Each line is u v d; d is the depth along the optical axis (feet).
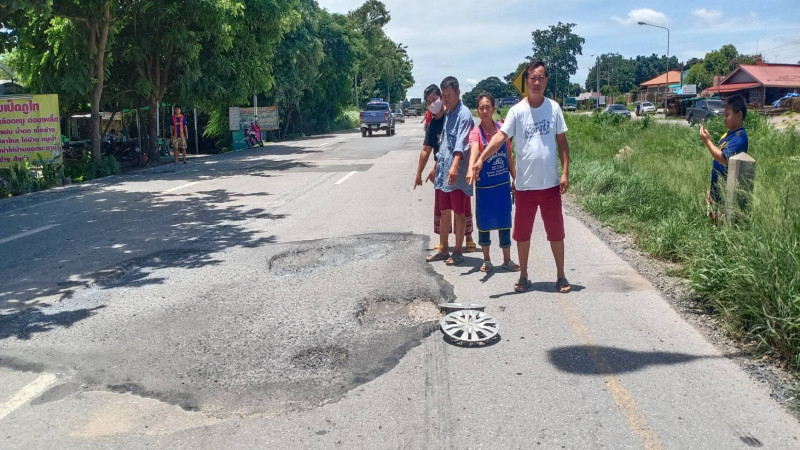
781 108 107.04
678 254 20.39
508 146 19.17
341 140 103.55
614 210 28.86
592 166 39.29
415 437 10.25
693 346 13.71
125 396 11.92
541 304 16.57
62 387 12.33
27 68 57.06
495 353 13.52
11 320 16.17
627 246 23.02
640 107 191.72
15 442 10.37
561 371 12.57
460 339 14.12
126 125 88.89
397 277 19.15
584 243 23.50
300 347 14.02
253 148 86.94
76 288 18.90
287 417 11.00
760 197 19.25
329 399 11.61
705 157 40.70
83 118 85.92
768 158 38.60
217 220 29.63
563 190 16.89
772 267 14.06
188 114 93.76
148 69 63.98
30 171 44.83
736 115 19.39
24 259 22.72
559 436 10.21
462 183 20.16
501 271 19.74
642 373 12.43
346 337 14.57
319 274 19.80
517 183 17.15
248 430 10.59
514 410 11.07
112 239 25.82
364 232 25.96
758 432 10.26
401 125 177.58
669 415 10.83
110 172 53.83
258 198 36.55
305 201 35.06
